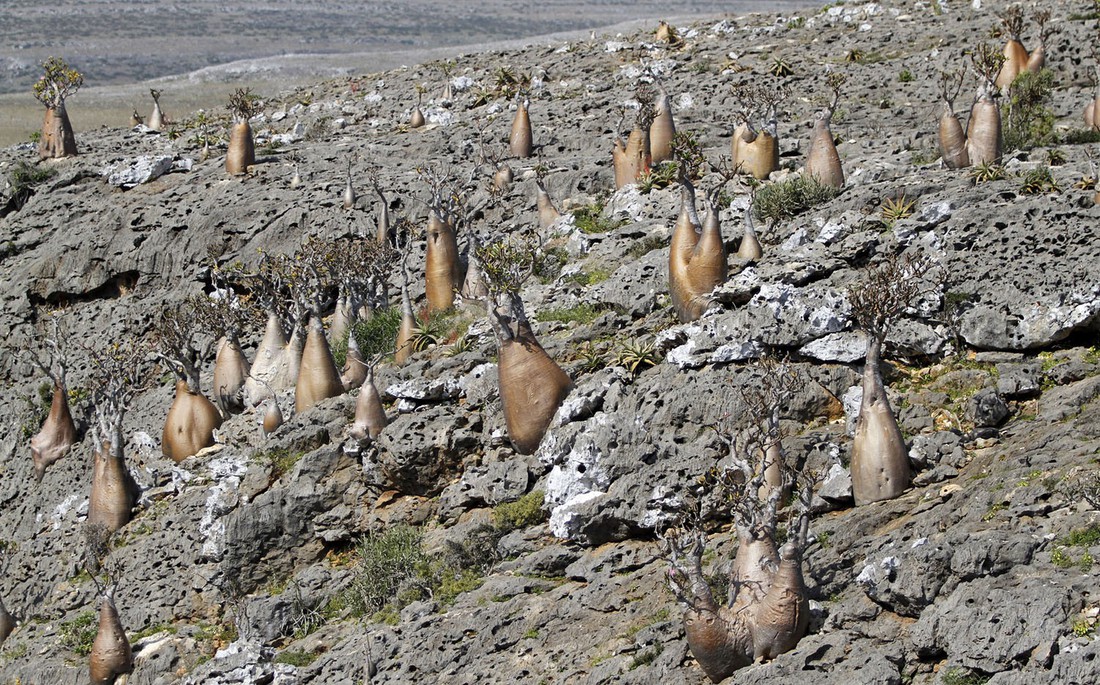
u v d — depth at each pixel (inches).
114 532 2768.2
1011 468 1822.1
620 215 3284.9
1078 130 3157.0
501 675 1902.1
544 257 3021.7
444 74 5551.2
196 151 4938.5
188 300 3631.9
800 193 2822.3
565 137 4234.7
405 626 2079.2
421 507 2425.0
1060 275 2182.6
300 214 4082.2
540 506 2225.6
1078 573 1566.2
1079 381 2064.5
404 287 2972.4
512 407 2332.7
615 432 2169.0
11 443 4003.4
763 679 1600.6
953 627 1551.4
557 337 2600.9
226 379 3275.1
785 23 5098.4
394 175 4200.3
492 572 2187.5
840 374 2164.1
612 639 1868.8
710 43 5068.9
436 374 2623.0
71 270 4382.4
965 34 4397.1
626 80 4793.3
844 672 1576.0
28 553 2977.4
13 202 4785.9
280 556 2492.6
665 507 2069.4
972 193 2516.0
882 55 4453.7
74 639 2549.2
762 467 1784.0
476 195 3855.8
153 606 2519.7
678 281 2466.8
